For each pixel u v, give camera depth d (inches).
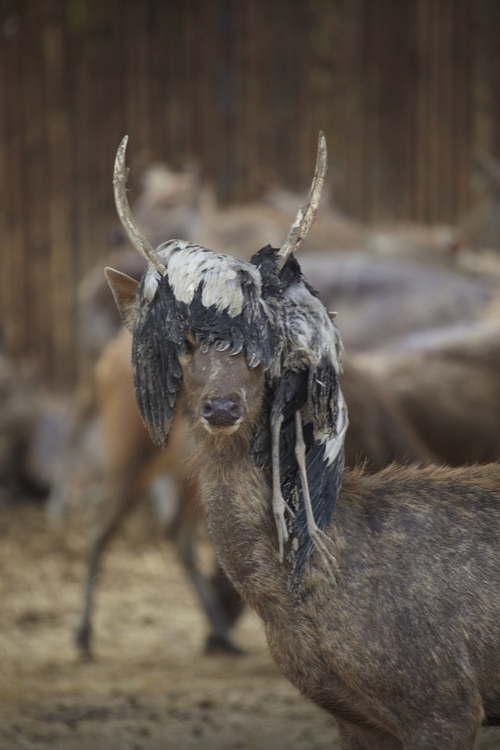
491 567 564.4
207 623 1250.0
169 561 1641.2
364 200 2331.4
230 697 991.6
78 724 886.4
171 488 1282.0
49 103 2180.1
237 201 2263.8
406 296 1609.3
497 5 2373.3
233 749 812.0
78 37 2192.4
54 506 1790.1
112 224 2194.9
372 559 561.6
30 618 1369.3
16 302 2177.7
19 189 2176.4
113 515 1278.3
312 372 548.7
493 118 2373.3
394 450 1086.4
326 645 554.9
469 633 553.3
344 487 587.2
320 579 554.6
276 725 879.1
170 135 2236.7
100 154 2202.3
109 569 1596.9
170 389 552.1
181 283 539.5
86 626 1242.0
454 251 1958.7
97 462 1964.8
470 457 1284.4
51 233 2182.6
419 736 547.8
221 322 534.6
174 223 1948.8
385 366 1289.4
